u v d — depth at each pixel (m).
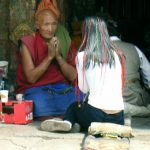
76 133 10.73
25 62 12.15
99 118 10.16
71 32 17.91
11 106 11.65
